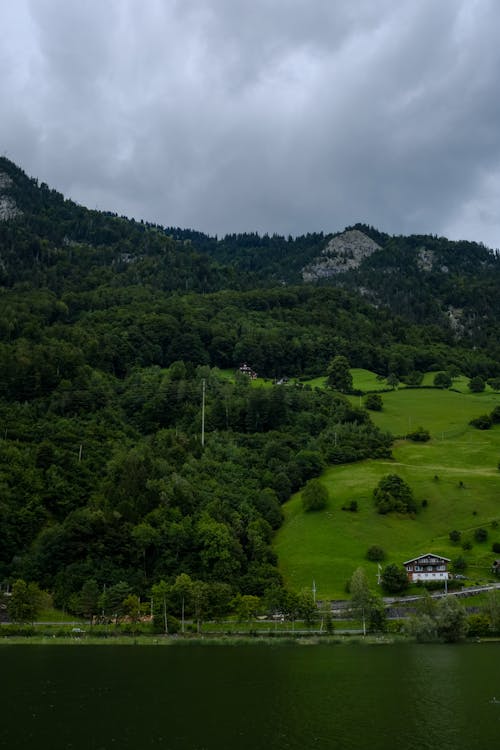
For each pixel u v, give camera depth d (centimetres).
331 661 11475
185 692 9194
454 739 7288
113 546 16838
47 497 18488
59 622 15175
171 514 18062
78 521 17012
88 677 10106
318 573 17688
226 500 19762
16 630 14225
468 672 10488
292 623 15500
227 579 16675
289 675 10281
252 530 18638
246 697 8988
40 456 19750
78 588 15875
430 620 14075
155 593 14950
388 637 14125
